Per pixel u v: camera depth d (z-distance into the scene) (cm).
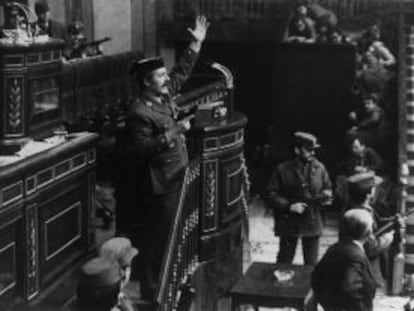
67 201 718
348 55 1717
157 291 693
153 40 1998
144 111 713
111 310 421
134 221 768
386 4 1908
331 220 1531
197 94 1028
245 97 2002
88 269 410
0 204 593
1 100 716
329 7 1930
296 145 1079
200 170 875
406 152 1435
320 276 718
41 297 661
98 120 1127
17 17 749
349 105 1730
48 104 779
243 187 1001
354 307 695
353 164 1518
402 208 1260
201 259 882
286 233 1080
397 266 1158
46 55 765
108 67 1588
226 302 937
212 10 1988
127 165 764
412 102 1653
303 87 1739
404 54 1708
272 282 849
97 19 1945
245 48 1984
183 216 788
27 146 731
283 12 1955
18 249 628
